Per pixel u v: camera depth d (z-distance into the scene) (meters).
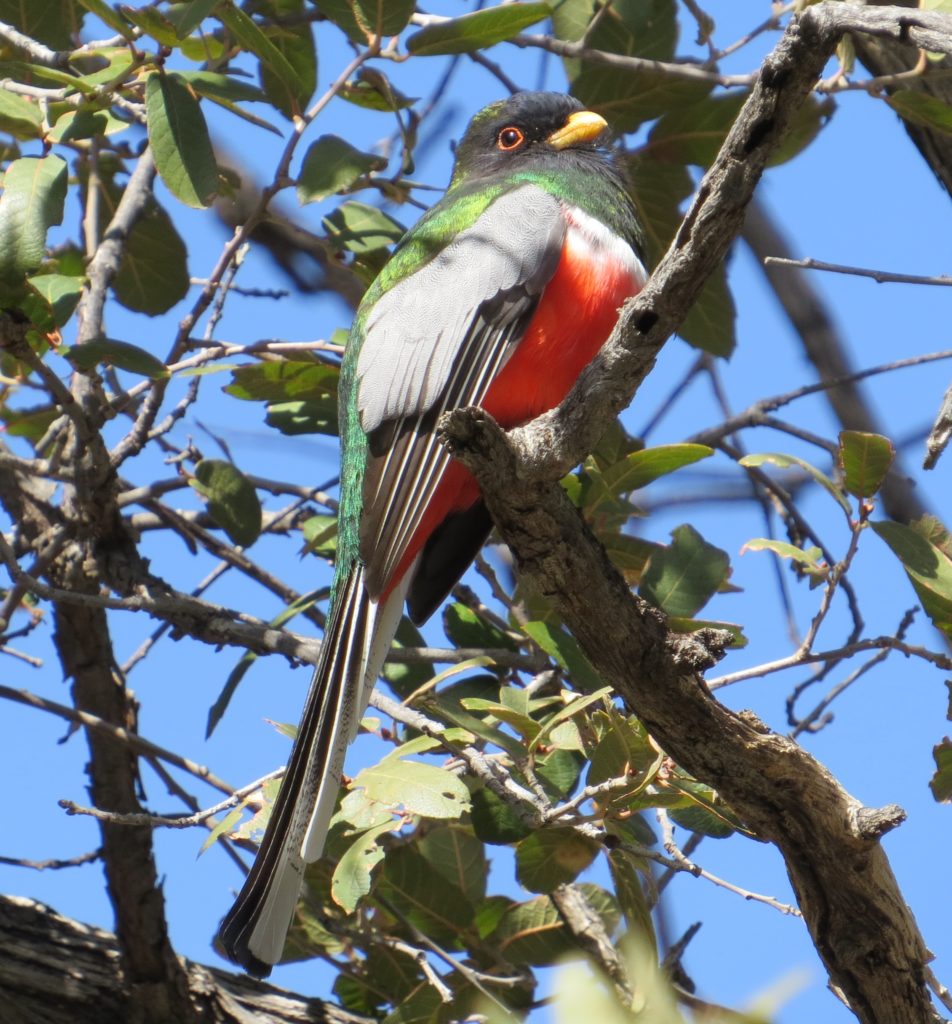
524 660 8.85
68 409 8.48
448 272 8.38
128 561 9.42
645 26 10.59
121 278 10.80
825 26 5.27
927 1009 6.53
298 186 8.59
